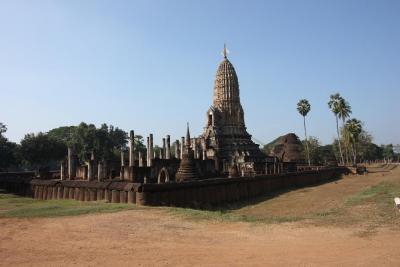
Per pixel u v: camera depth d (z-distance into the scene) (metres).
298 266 12.67
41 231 19.55
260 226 20.44
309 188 66.50
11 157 92.00
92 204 31.95
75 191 41.69
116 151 112.50
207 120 96.06
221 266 12.93
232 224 21.23
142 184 33.34
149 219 23.03
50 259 14.24
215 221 22.30
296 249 14.98
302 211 34.50
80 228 20.22
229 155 89.81
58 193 44.41
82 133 105.88
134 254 14.76
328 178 95.00
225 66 101.06
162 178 50.31
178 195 37.75
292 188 67.81
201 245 16.16
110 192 37.03
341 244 15.51
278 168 83.12
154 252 15.02
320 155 141.25
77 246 16.20
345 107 125.94
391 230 17.92
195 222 21.95
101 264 13.46
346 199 37.53
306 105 128.38
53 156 100.56
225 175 70.19
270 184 61.69
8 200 37.84
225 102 98.88
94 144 105.19
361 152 161.62
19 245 16.52
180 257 14.20
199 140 89.56
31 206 31.25
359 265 12.46
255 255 14.23
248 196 52.88
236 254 14.48
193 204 39.59
